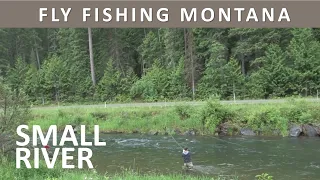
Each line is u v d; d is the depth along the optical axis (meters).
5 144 13.96
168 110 33.34
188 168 17.52
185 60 51.88
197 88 50.09
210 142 25.69
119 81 54.44
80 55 59.91
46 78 55.19
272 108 28.97
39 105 51.62
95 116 35.28
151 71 54.44
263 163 18.38
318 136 26.98
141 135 30.47
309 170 16.69
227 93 47.91
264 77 46.22
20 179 11.59
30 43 72.94
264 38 50.03
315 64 45.38
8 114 14.39
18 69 58.44
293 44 47.84
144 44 61.12
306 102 30.16
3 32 69.06
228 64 48.19
